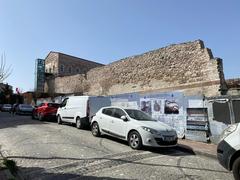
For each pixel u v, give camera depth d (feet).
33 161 27.30
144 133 34.76
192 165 28.17
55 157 29.01
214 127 41.86
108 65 89.97
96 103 54.13
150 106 54.39
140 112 40.91
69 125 60.90
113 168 25.52
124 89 80.84
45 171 24.02
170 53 67.21
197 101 44.96
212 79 56.34
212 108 42.52
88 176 22.76
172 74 65.82
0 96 185.26
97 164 26.78
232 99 39.75
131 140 36.24
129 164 27.32
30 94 150.82
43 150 32.22
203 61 58.90
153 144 34.24
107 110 43.55
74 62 169.37
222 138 21.68
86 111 52.95
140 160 29.45
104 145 37.09
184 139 46.34
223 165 21.09
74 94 107.04
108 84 88.74
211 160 31.45
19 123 63.67
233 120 39.34
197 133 44.47
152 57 72.28
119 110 41.19
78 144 36.63
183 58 63.72
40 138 40.45
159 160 30.04
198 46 60.64
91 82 99.55
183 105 47.44
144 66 74.49
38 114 74.54
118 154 32.01
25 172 23.79
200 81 58.95
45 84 142.51
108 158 29.53
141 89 74.49
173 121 49.08
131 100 59.57
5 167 23.13
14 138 40.52
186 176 23.53
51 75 148.66
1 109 159.63
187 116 46.47
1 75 59.00
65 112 60.34
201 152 34.50
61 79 126.11
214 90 55.62
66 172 23.86
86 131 50.83
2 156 28.27
